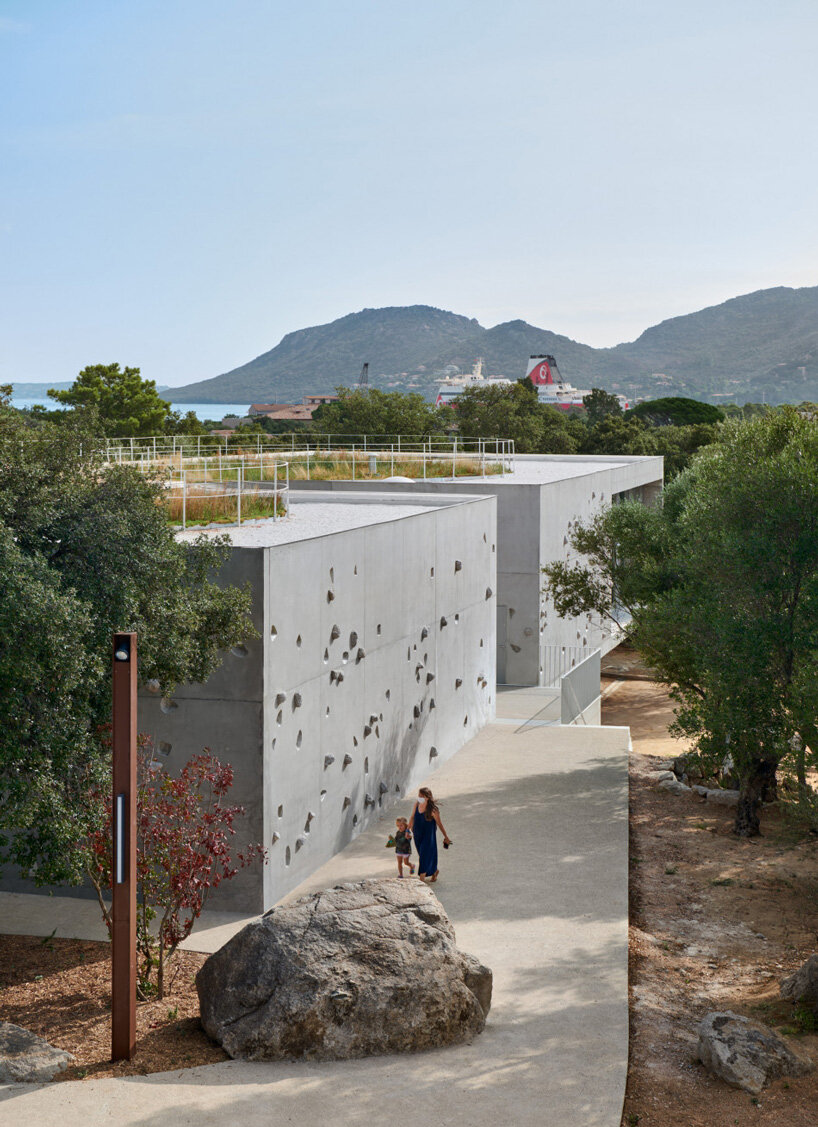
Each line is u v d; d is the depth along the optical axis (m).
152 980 10.66
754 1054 8.80
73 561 10.22
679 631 18.16
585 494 32.84
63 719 9.46
